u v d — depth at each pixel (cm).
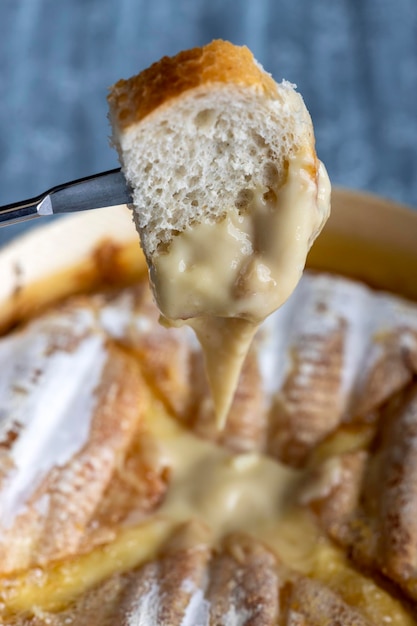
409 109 45
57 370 34
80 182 26
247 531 32
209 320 29
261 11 48
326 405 34
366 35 47
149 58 47
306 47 47
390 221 36
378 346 35
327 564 31
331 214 37
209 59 25
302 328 36
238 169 26
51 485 32
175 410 35
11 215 26
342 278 37
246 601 30
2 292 36
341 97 45
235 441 34
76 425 34
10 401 34
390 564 31
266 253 26
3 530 31
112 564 32
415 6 48
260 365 35
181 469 34
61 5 48
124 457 34
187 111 25
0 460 32
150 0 48
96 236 37
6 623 30
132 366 35
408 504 32
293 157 26
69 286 37
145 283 37
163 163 26
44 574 31
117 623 30
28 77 46
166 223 26
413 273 37
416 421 33
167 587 30
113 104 26
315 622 30
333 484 33
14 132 44
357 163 43
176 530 32
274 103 25
